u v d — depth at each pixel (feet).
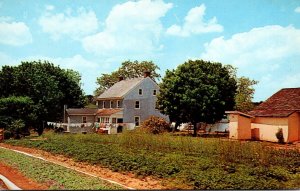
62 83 252.42
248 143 83.87
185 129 223.51
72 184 51.37
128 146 106.93
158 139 103.19
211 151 89.76
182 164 70.18
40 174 59.57
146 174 63.26
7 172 63.41
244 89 265.34
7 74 186.80
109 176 64.64
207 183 53.83
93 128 203.31
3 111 161.38
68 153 92.63
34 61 240.53
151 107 222.07
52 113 194.18
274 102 150.00
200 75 168.66
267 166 71.36
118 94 220.64
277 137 133.90
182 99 166.91
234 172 64.03
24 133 162.91
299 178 61.98
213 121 171.01
